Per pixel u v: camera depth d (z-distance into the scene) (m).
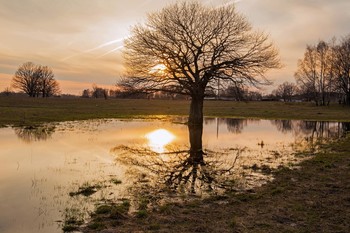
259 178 13.31
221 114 62.66
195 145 22.78
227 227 8.21
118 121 43.69
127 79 32.47
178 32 30.53
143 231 8.00
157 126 37.19
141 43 31.00
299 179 12.98
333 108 76.62
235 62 30.20
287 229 8.05
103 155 18.34
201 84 31.16
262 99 123.94
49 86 133.25
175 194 11.18
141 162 16.59
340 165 15.61
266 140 26.00
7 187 11.72
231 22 31.50
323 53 84.38
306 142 24.73
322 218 8.75
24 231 8.06
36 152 18.92
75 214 9.10
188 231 7.98
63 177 13.19
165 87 31.91
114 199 10.45
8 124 35.09
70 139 24.72
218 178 13.41
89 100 105.06
